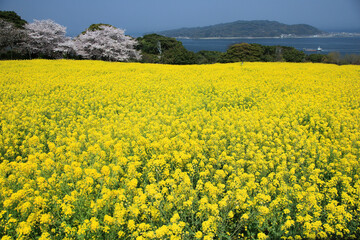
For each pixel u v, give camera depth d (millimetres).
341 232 4039
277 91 13891
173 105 11320
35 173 5375
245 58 54875
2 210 4223
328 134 8086
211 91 14242
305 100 11227
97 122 8859
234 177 5168
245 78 17844
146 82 16828
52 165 5598
